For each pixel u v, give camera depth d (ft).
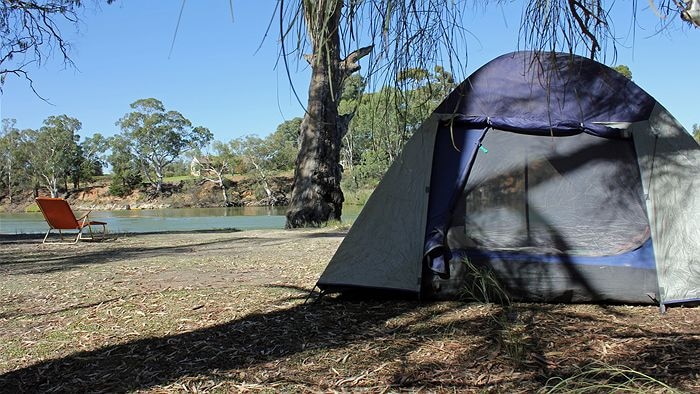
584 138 14.80
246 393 9.16
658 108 14.66
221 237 38.34
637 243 14.11
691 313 13.15
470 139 15.06
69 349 11.59
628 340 11.14
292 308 14.39
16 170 192.34
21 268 23.29
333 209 49.21
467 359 10.36
